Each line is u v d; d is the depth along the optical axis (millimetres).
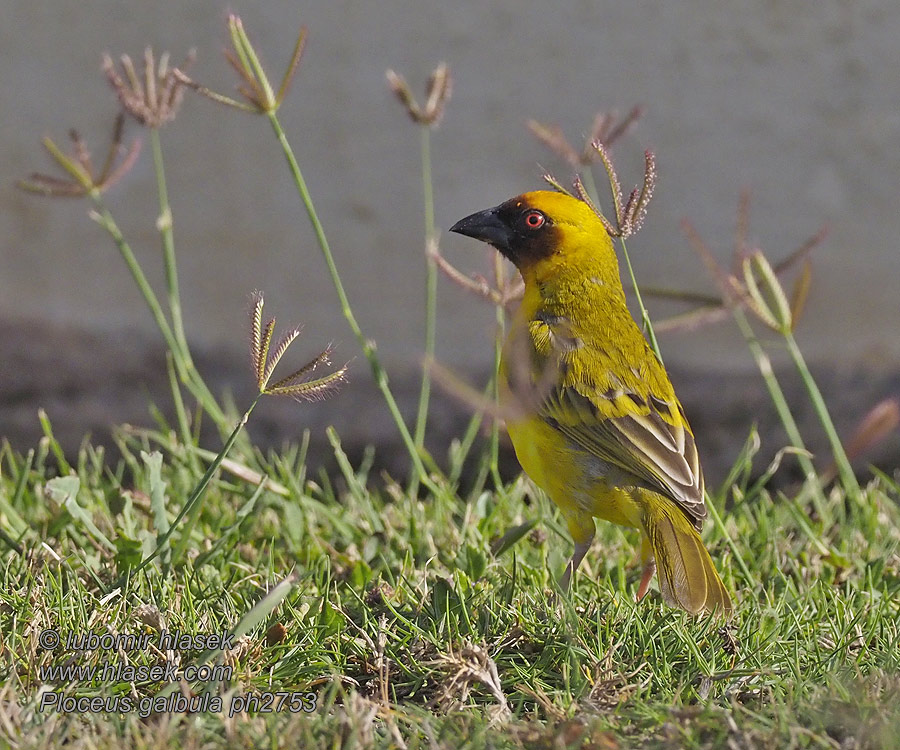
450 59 20609
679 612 7980
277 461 11156
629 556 9625
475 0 20516
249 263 20516
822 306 20094
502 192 20547
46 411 15852
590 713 6691
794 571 9188
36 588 7715
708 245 20422
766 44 20453
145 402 16406
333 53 20562
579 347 8977
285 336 7609
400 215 20562
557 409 8758
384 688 6922
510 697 7062
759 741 6219
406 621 7656
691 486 8586
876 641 7715
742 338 19516
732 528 10031
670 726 6312
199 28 20406
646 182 9016
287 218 20594
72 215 20438
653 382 8953
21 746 5973
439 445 15117
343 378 7848
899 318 20094
